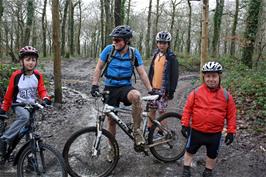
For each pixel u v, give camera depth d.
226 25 39.47
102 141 4.96
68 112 8.03
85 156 4.52
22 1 29.45
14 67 8.70
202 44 8.24
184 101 10.21
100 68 4.68
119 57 4.64
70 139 4.42
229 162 5.13
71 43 37.78
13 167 4.79
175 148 5.22
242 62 14.88
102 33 36.94
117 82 4.66
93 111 8.27
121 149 5.62
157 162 5.14
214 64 4.19
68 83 13.66
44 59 27.45
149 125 5.04
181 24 47.47
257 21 14.33
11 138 4.21
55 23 8.16
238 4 26.89
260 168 4.95
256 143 5.87
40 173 4.01
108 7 25.55
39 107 4.02
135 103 4.51
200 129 4.28
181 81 15.84
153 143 5.01
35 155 3.98
